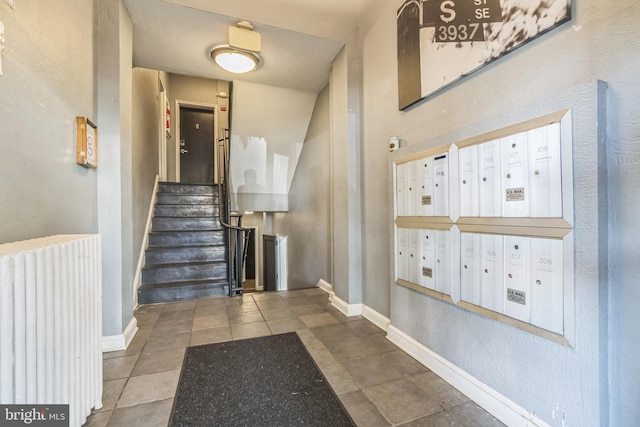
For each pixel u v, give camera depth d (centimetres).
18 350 78
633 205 96
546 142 115
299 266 456
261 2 234
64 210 151
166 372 175
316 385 161
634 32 95
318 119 385
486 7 143
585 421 105
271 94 377
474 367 149
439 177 169
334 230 297
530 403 123
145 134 373
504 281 132
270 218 627
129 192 228
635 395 96
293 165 475
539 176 118
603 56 102
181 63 295
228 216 402
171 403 146
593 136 102
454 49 160
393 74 218
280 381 165
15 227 108
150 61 291
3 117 102
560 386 112
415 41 189
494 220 136
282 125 418
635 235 96
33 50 123
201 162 612
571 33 111
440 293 169
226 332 233
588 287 104
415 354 190
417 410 141
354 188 271
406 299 201
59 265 99
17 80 111
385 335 226
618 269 100
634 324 97
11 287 76
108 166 204
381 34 233
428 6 179
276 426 131
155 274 332
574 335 108
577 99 106
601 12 102
